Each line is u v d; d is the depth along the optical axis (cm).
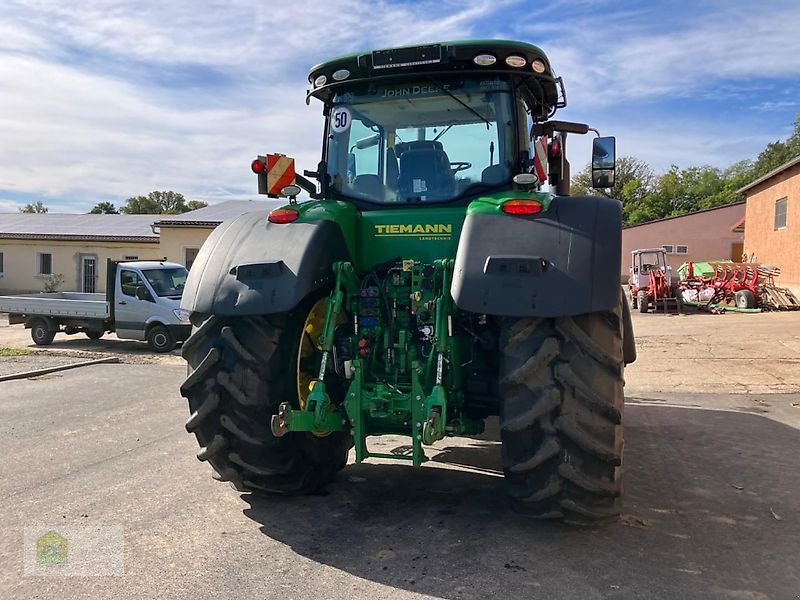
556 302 300
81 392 805
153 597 289
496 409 371
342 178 427
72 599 288
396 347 369
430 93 405
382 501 406
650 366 964
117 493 426
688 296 2138
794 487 433
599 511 324
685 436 570
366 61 395
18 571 315
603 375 310
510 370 313
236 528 365
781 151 5819
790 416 644
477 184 400
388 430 370
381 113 416
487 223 333
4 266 3033
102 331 1441
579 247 312
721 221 4047
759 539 348
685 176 6159
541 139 416
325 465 422
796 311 1833
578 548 335
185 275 1455
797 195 1978
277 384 358
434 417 327
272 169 402
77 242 2925
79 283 2938
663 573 308
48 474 469
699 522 371
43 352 1277
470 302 309
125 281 1386
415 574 307
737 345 1142
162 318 1331
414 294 361
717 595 288
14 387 841
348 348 383
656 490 427
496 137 397
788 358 997
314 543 344
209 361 355
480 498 411
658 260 2208
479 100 398
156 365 1073
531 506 327
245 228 386
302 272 343
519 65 384
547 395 307
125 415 671
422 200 408
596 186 432
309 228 366
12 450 535
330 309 360
